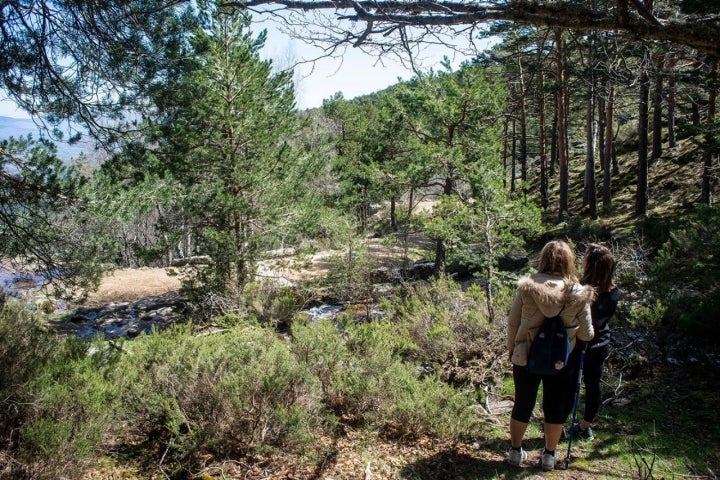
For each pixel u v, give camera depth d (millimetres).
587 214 23438
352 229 15555
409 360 6383
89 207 7180
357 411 4762
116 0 4852
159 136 7359
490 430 4629
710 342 5172
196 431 3859
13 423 3518
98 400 3705
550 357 3572
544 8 2189
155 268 24938
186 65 6938
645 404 4801
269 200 13406
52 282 8180
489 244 7113
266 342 5117
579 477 3729
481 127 14453
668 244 7543
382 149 16281
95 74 5727
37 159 6484
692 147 23984
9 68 5129
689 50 3273
